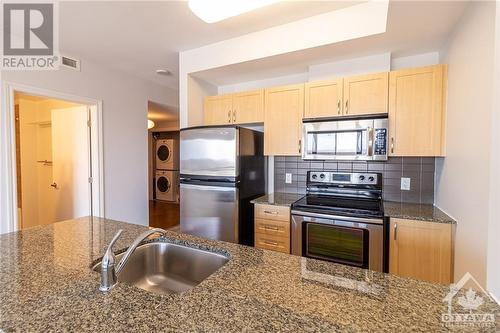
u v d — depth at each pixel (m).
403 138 2.16
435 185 2.34
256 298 0.79
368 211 2.05
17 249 1.20
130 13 2.09
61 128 3.57
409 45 2.15
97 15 2.12
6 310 0.72
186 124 2.89
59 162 3.63
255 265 1.04
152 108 4.59
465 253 1.56
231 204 2.47
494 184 1.22
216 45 2.66
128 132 3.64
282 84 3.01
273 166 3.10
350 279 0.92
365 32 1.98
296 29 2.25
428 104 2.08
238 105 2.92
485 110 1.31
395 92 2.19
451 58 1.92
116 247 1.24
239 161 2.50
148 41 2.61
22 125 4.16
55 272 0.96
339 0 1.93
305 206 2.28
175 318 0.69
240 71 2.80
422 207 2.23
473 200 1.44
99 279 0.91
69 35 2.48
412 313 0.72
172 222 4.94
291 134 2.64
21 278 0.91
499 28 1.18
